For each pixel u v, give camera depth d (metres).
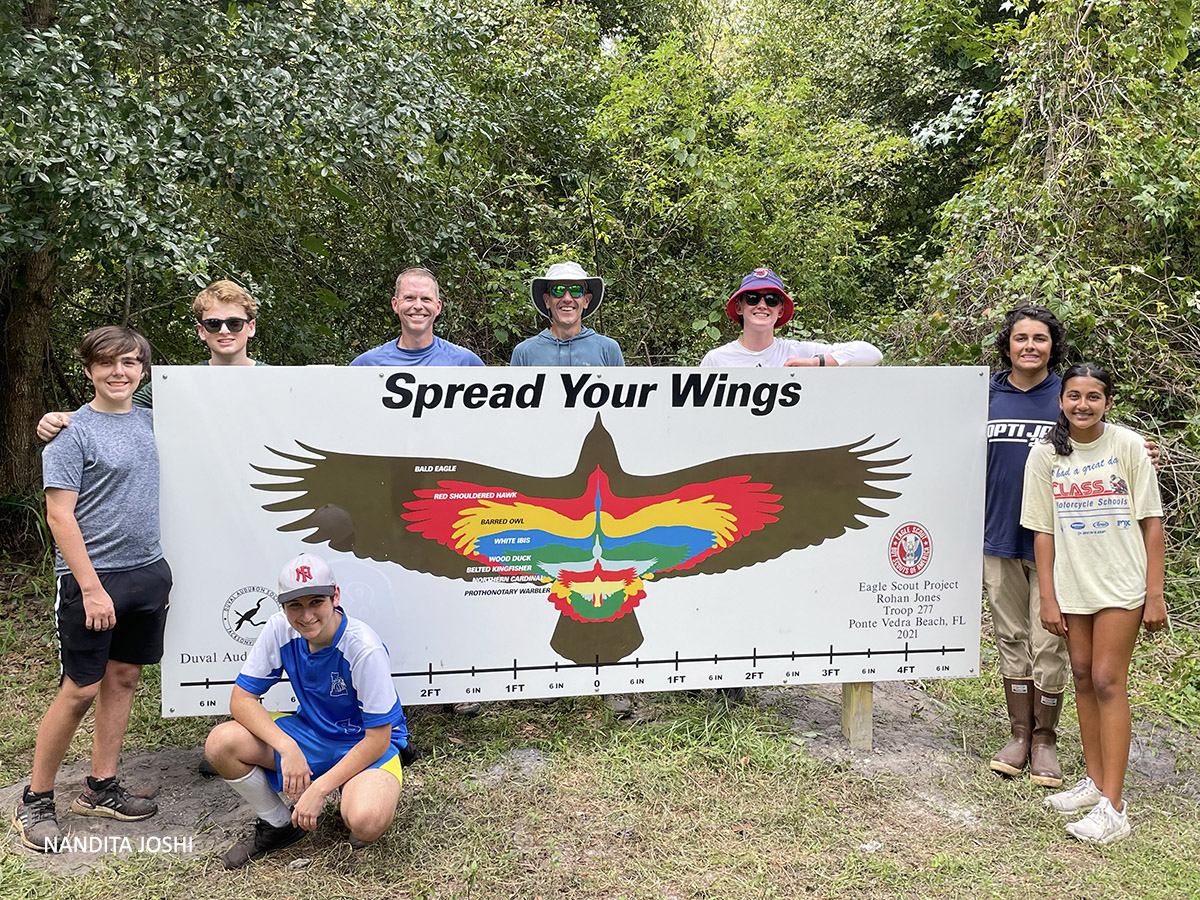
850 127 11.12
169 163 5.01
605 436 3.63
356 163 6.20
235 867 2.94
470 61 7.98
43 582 5.88
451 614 3.58
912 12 8.09
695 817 3.24
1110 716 3.16
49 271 6.53
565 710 4.09
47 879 2.88
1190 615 5.08
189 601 3.38
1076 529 3.21
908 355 6.89
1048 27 6.85
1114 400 6.04
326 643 2.96
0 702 4.31
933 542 3.81
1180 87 6.95
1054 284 5.66
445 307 7.64
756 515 3.73
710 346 7.88
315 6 5.93
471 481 3.56
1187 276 6.27
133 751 3.80
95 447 3.04
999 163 7.49
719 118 9.18
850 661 3.79
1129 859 3.04
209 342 3.83
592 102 9.00
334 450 3.47
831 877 2.92
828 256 9.82
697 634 3.72
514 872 2.92
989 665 4.74
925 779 3.57
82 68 4.66
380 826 2.89
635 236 7.95
